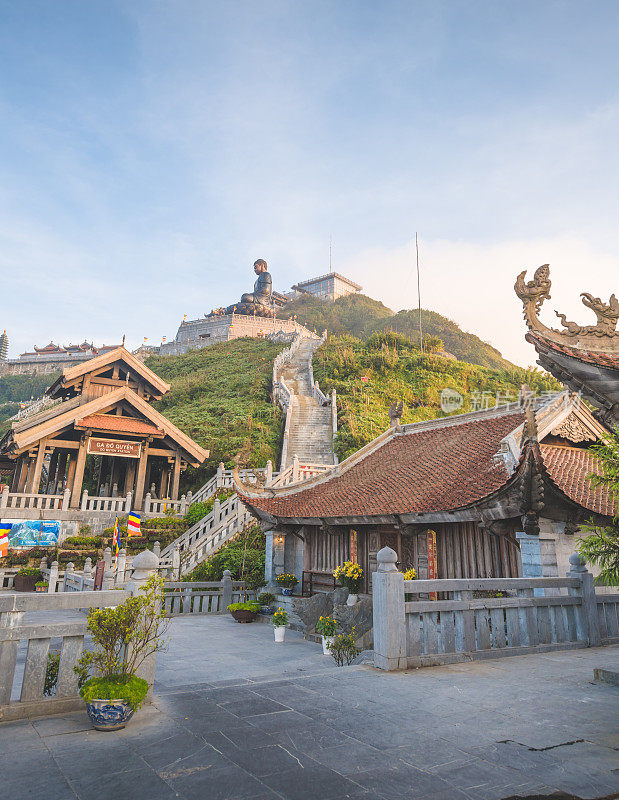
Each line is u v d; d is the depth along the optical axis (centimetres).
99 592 625
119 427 3095
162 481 3650
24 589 2155
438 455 1711
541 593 1005
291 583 1858
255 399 5181
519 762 445
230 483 3212
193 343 9500
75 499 2916
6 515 2567
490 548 1302
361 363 5944
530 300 840
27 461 3209
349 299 13788
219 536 2441
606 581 678
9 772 421
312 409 4709
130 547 2506
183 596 1906
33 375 10150
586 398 808
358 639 1306
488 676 740
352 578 1546
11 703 560
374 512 1461
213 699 632
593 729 524
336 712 578
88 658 586
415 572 1453
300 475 2853
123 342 3644
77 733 514
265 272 10912
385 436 2141
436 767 434
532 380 4053
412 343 6731
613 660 850
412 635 820
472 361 9888
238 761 445
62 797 378
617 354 791
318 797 380
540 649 930
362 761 446
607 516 1164
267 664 1145
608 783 407
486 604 898
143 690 545
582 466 1393
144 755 458
